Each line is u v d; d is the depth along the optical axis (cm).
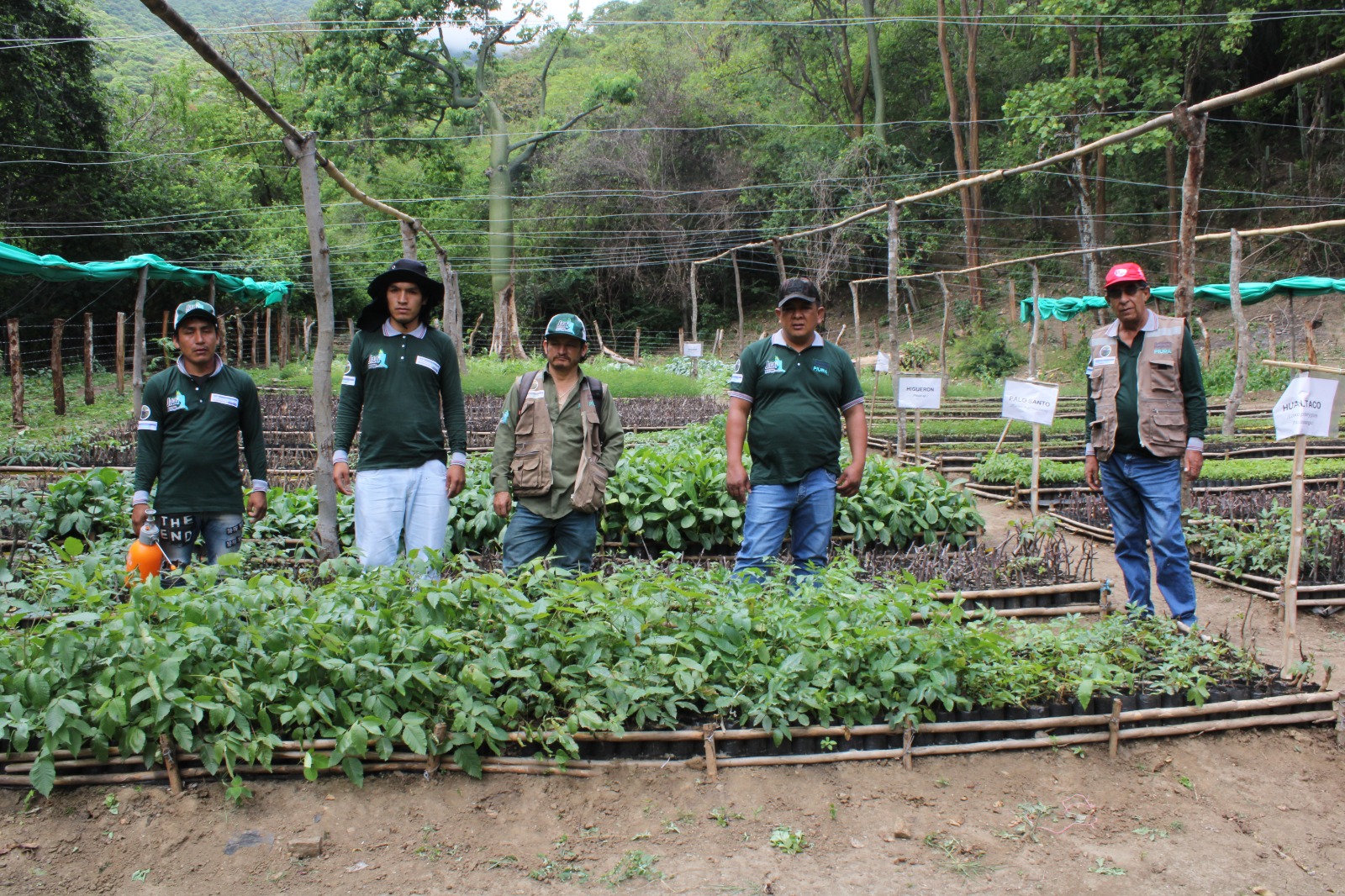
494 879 345
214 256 2873
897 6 4094
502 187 3331
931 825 379
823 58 4112
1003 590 650
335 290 3684
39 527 730
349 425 551
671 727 420
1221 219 3262
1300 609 656
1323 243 2808
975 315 3384
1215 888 346
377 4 2970
